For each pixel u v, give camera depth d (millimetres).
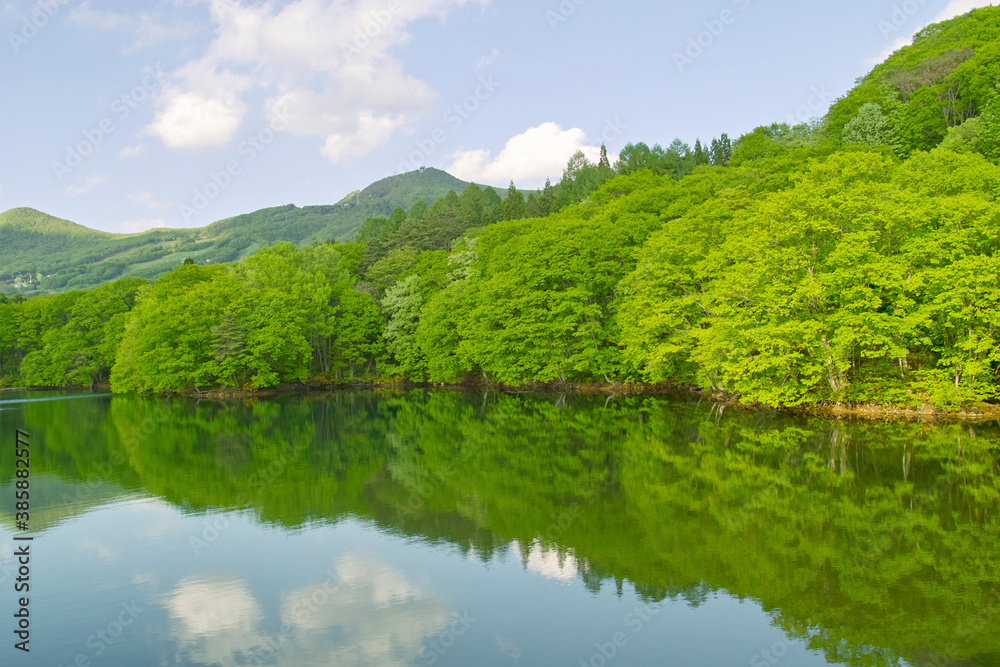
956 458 27688
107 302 98188
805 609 15156
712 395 52625
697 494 24547
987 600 15117
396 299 85875
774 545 18969
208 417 55438
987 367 34875
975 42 69688
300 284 82875
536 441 37625
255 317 76688
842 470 26750
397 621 15391
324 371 85500
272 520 23594
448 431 43312
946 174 39469
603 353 59844
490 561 19016
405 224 131000
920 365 39000
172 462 34500
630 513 22641
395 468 31703
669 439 35938
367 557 19641
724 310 42312
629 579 17375
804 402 42406
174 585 17844
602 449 34188
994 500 22031
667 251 51219
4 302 127625
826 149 61844
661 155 139875
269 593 17203
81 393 88062
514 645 14023
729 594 16156
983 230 33281
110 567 19203
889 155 52062
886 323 34875
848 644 13500
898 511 21328
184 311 75250
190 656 13992
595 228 62969
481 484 27797
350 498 26250
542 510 23609
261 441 41188
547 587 17078
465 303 74000
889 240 37875
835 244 38562
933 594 15500
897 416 37438
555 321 61500
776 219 41469
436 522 22797
